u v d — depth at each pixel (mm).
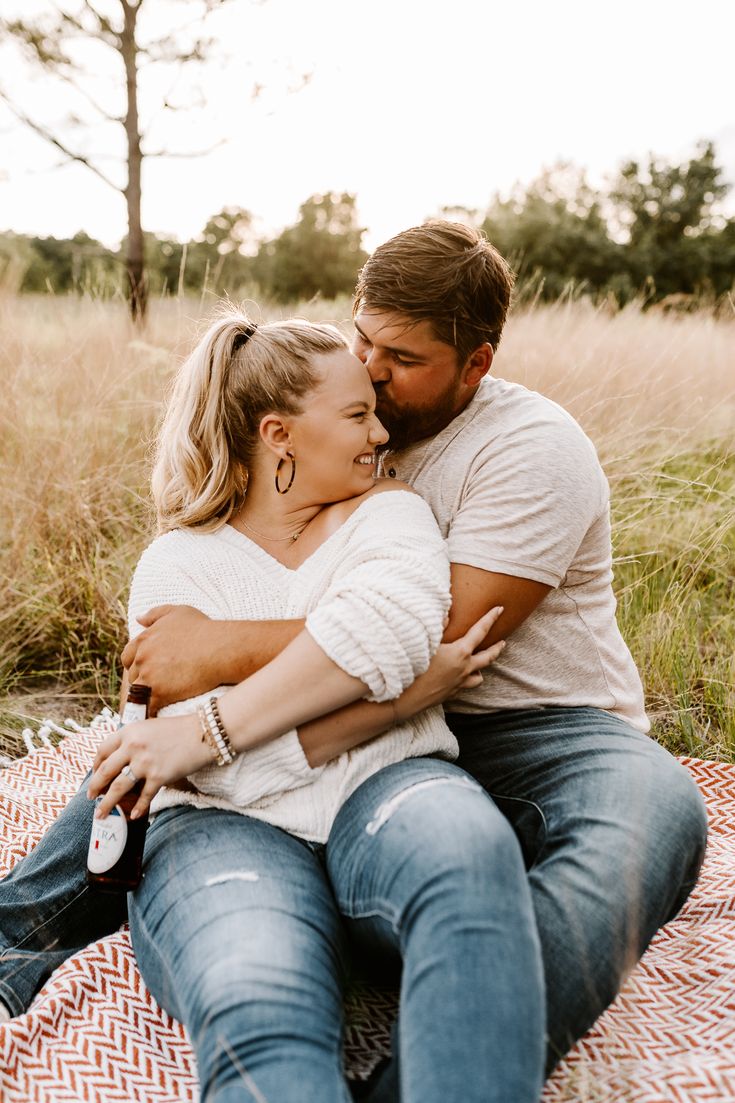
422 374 1842
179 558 1800
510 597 1777
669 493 3551
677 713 2766
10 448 3584
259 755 1587
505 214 22469
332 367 1750
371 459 1801
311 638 1567
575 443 1861
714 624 3215
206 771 1604
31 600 3287
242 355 1792
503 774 1846
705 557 3316
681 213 23625
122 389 3994
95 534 3447
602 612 1985
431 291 1777
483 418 1945
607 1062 1474
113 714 2930
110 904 1822
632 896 1484
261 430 1754
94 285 4945
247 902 1379
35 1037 1545
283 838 1560
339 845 1517
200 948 1332
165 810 1688
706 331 5441
